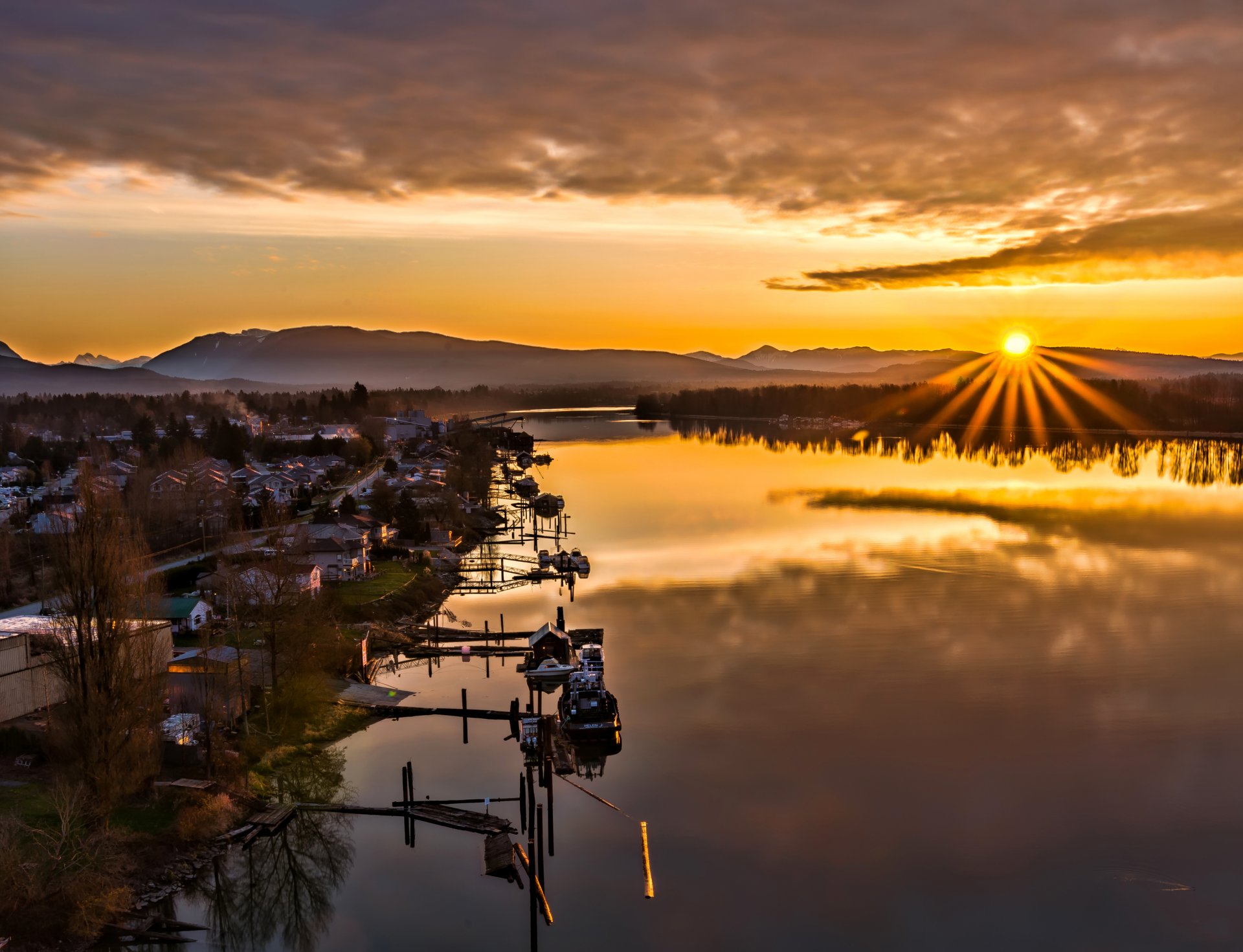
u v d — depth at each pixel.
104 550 53.56
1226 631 98.62
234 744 66.25
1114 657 90.88
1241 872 54.69
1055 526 163.62
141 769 54.84
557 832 59.91
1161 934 49.38
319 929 50.00
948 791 64.50
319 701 76.69
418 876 55.12
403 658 96.81
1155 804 62.41
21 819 51.50
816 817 61.28
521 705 82.50
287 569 79.94
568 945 48.75
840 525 167.75
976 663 89.56
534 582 129.25
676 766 68.75
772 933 49.72
